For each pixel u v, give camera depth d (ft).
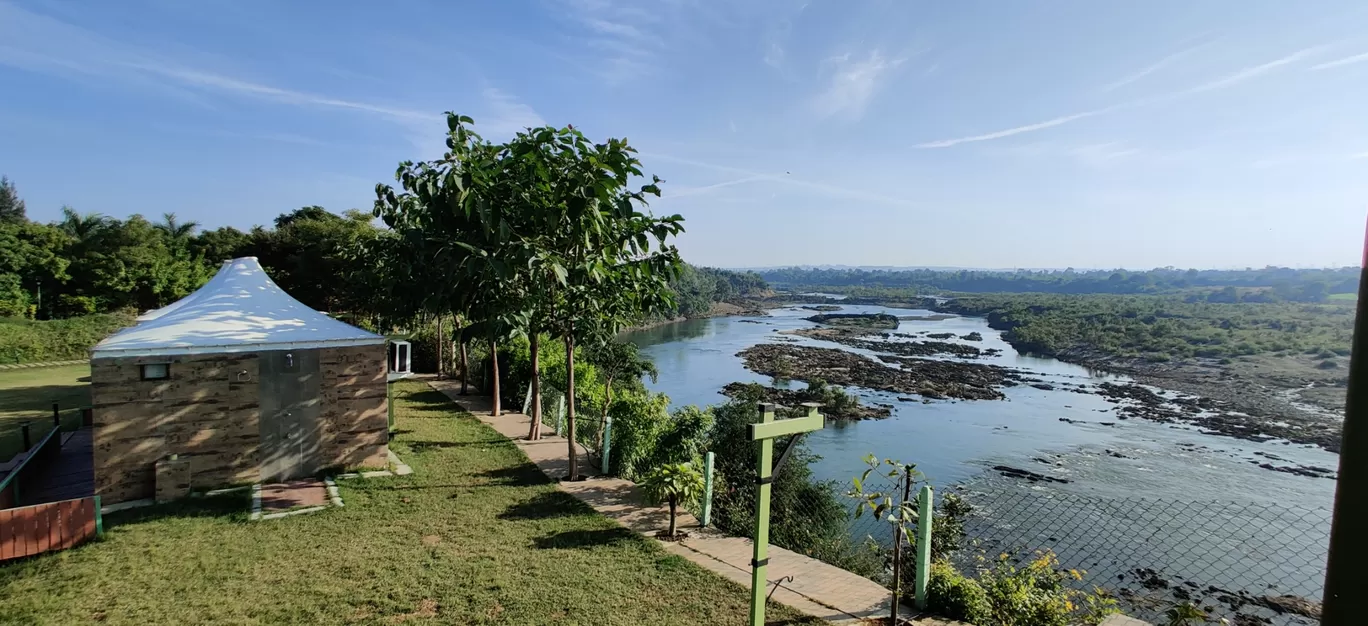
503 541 24.21
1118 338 207.72
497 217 27.09
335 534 24.53
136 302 108.06
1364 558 3.52
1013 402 118.73
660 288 32.55
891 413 105.50
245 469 30.25
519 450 38.55
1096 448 83.35
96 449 27.12
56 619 17.87
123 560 21.72
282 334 31.78
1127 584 40.75
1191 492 64.59
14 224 108.47
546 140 27.45
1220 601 38.63
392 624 17.95
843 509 35.91
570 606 19.13
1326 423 100.58
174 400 28.68
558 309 32.45
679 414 34.81
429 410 50.67
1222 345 183.01
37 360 79.36
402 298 35.58
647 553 23.39
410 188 32.48
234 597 19.34
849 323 318.65
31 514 21.88
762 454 15.79
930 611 19.24
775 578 21.53
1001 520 53.06
